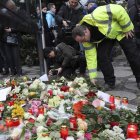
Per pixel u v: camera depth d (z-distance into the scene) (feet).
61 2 32.32
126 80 22.44
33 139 8.48
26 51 32.45
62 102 11.34
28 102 11.87
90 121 9.44
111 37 18.17
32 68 31.04
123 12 17.87
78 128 8.98
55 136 8.36
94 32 17.53
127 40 18.65
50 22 27.07
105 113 9.84
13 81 14.28
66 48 20.89
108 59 19.19
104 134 8.61
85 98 12.03
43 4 27.48
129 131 8.57
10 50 27.14
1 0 10.92
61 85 13.93
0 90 13.08
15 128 8.91
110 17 17.74
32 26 16.78
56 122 9.34
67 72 20.86
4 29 26.30
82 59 20.90
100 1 24.91
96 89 13.52
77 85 13.52
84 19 17.62
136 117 9.97
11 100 12.37
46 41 27.20
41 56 19.93
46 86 13.51
